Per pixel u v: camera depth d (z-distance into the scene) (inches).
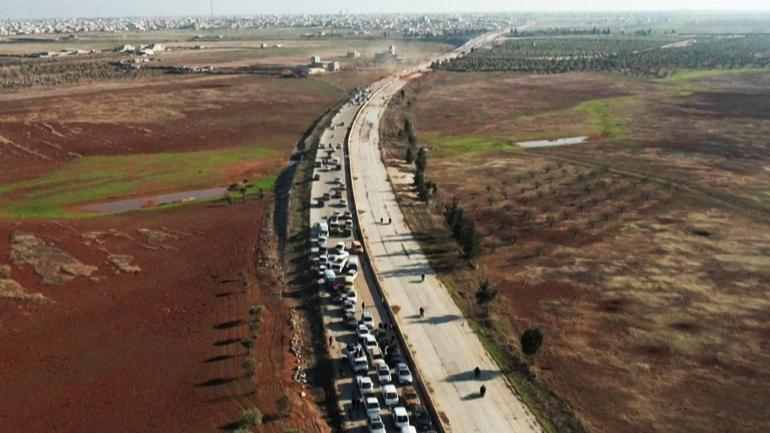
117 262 3078.2
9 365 2251.5
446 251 3255.4
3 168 4680.1
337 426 1945.1
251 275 2997.0
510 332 2463.1
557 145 5654.5
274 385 2127.2
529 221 3705.7
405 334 2432.3
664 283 2869.1
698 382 2144.4
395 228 3553.2
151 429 1915.6
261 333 2458.2
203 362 2267.5
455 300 2711.6
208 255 3228.3
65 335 2452.0
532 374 2178.9
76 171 4724.4
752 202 3978.8
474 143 5748.0
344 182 4389.8
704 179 4490.7
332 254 3083.2
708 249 3243.1
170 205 4035.4
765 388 2110.0
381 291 2760.8
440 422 1921.8
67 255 3078.2
